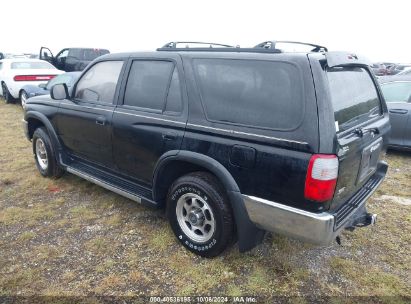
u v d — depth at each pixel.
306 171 2.35
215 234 2.94
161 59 3.30
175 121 3.08
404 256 3.28
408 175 5.48
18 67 11.84
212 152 2.82
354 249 3.36
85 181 4.85
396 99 6.37
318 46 2.90
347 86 2.79
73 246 3.31
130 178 3.73
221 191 2.88
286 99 2.47
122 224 3.71
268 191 2.57
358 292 2.79
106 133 3.74
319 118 2.32
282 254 3.21
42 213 3.93
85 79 4.14
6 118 9.60
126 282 2.84
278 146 2.47
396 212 4.16
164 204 3.49
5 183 4.81
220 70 2.87
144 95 3.43
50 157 4.72
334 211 2.58
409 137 6.20
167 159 3.11
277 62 2.55
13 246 3.31
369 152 2.94
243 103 2.70
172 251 3.24
